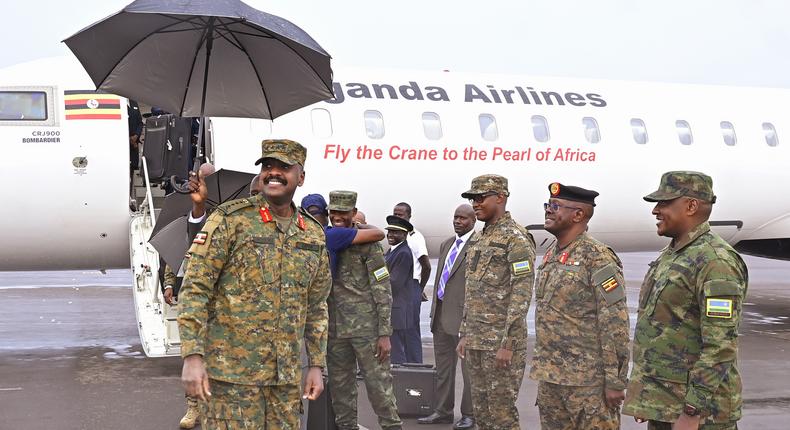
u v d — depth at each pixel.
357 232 5.97
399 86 12.64
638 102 14.42
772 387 8.98
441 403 7.16
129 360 10.43
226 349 3.84
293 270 3.94
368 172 12.04
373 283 6.01
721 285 4.04
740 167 14.93
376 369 6.06
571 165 13.47
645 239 14.60
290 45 5.77
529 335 13.02
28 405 7.87
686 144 14.52
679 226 4.29
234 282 3.86
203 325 3.76
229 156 11.31
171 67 6.25
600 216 13.95
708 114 14.92
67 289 20.47
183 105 6.48
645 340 4.32
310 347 4.17
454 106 12.80
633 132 14.10
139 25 5.88
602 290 4.91
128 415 7.49
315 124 11.85
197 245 3.81
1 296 18.61
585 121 13.74
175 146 10.88
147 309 9.44
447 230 12.70
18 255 11.11
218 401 3.85
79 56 6.00
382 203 12.16
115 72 6.21
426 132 12.45
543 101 13.57
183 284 3.80
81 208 10.99
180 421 7.23
